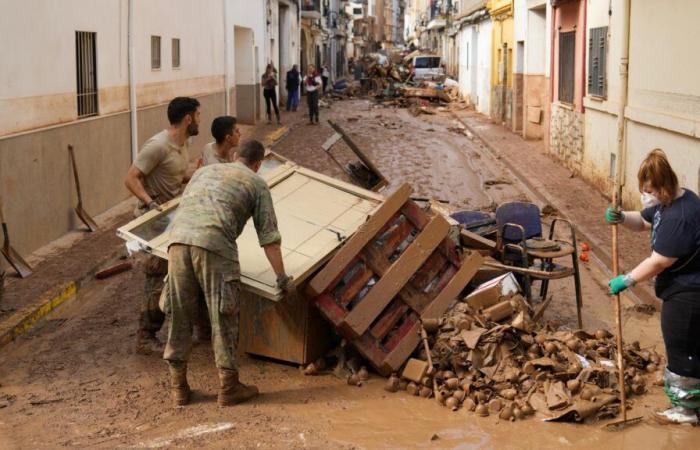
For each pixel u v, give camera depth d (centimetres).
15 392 612
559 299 848
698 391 547
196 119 705
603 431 545
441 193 1478
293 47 3862
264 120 2933
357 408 580
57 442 525
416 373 606
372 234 617
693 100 983
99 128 1236
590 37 1484
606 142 1378
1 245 904
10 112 938
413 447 519
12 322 738
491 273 723
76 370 657
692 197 530
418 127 2647
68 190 1112
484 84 3195
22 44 966
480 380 593
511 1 2458
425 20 8212
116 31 1316
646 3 1160
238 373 604
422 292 643
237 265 570
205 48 2086
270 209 573
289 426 548
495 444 524
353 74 6912
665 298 543
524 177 1612
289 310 643
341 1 6994
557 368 596
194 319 578
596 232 1114
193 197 569
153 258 675
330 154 863
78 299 865
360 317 609
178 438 529
